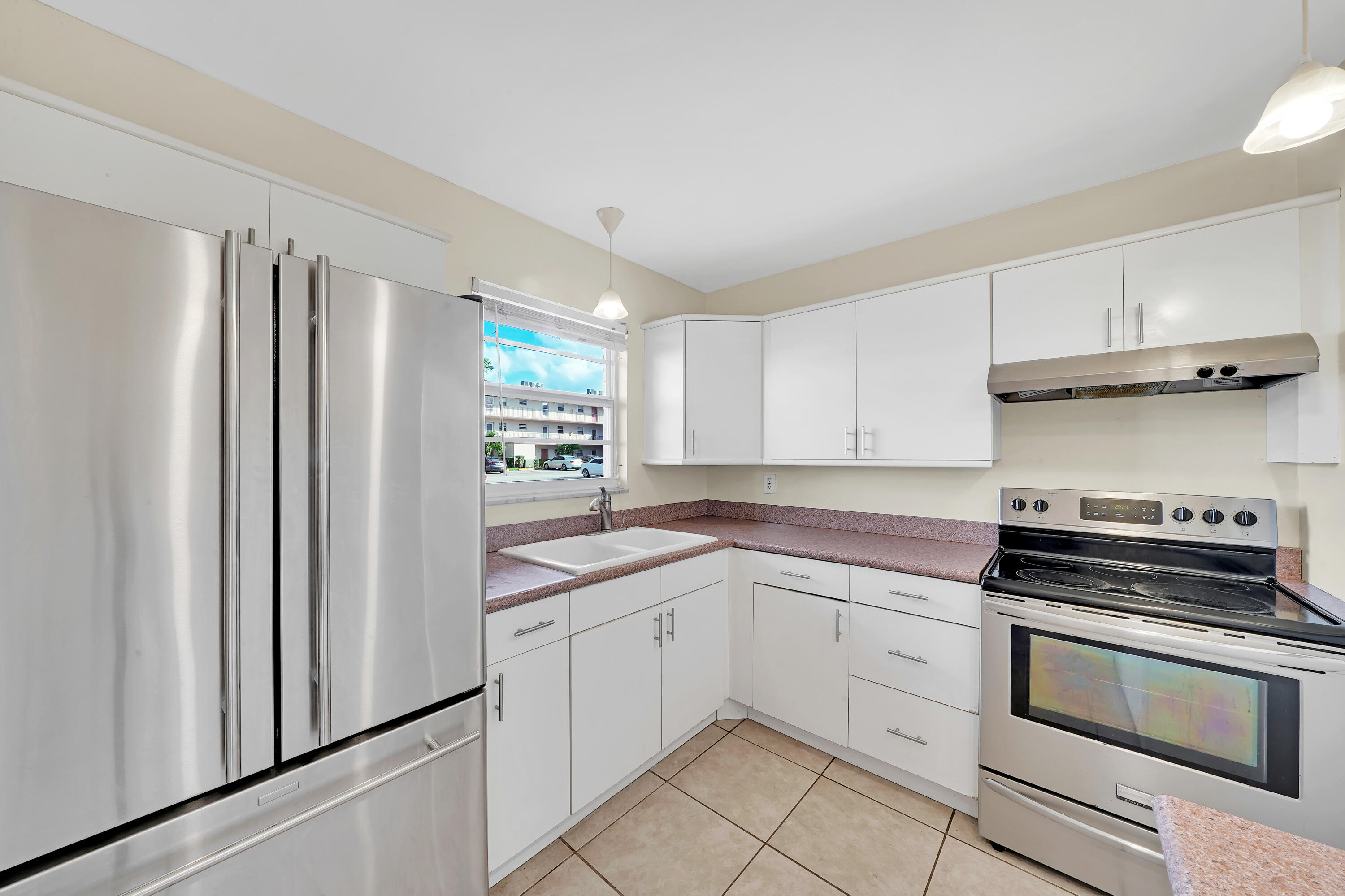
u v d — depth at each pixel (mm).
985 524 2283
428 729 1252
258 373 987
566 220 2340
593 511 2568
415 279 1521
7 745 759
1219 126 1651
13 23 1182
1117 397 1980
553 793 1656
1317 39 1280
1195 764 1361
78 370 811
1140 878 1398
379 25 1257
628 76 1440
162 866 887
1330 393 1507
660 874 1571
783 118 1616
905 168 1902
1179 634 1380
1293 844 533
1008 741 1636
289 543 1026
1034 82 1455
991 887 1515
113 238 841
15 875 776
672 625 2143
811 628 2189
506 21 1247
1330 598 1463
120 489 846
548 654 1639
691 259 2809
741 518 3166
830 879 1546
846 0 1182
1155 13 1216
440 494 1267
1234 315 1609
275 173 1562
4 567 756
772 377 2736
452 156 1832
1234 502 1729
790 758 2174
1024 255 2193
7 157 954
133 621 858
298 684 1038
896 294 2299
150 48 1341
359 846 1124
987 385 1983
